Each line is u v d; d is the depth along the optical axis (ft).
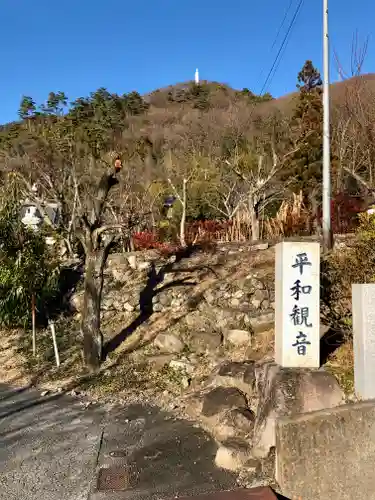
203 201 53.72
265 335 24.79
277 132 70.28
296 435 14.02
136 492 14.69
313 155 56.24
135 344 28.35
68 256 41.32
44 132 42.70
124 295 33.30
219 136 87.61
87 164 42.04
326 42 30.78
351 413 14.32
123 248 43.19
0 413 22.02
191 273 33.63
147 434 19.04
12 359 29.78
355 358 15.99
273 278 29.84
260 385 18.29
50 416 21.43
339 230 36.11
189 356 26.00
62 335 32.04
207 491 14.52
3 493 14.94
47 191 39.11
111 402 22.90
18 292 29.73
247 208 44.47
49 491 14.98
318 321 17.46
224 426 17.97
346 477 14.19
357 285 15.87
